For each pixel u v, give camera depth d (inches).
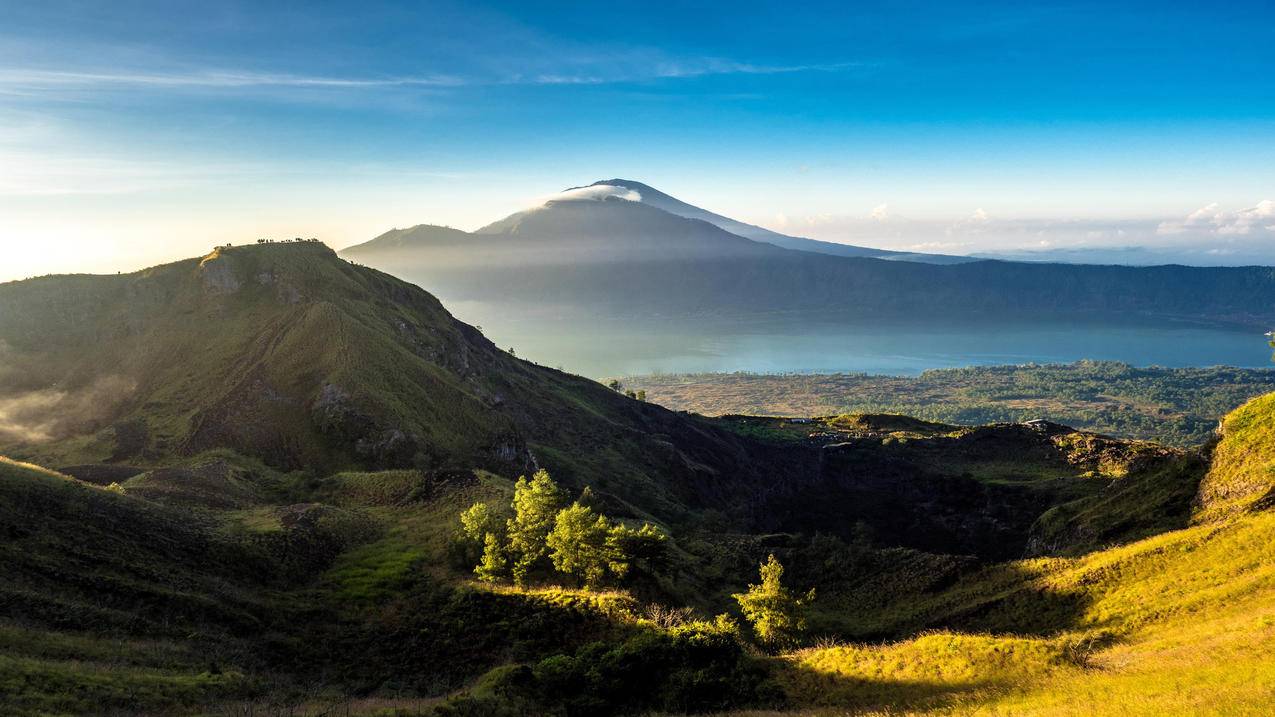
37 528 1895.9
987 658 1520.7
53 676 1194.6
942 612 2866.6
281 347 5999.0
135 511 2268.7
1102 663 1423.5
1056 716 997.2
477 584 2278.5
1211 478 3408.0
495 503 3078.2
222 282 6850.4
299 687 1573.6
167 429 5241.1
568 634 1946.4
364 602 2178.9
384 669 1787.6
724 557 3720.5
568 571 2397.9
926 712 1266.0
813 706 1496.1
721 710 1513.3
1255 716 799.1
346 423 5300.2
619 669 1604.3
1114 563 2610.7
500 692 1489.9
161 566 1999.3
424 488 3558.1
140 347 6299.2
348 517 3011.8
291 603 2100.1
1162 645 1549.0
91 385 5900.6
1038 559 3061.0
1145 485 3868.1
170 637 1653.5
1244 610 1852.9
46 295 6638.8
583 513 2442.2
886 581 3341.5
